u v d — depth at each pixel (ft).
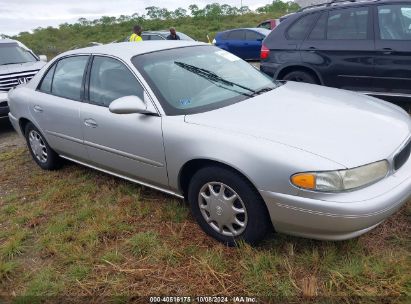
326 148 8.93
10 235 11.84
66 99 14.12
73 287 9.52
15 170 16.94
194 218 11.70
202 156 9.99
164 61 12.56
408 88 18.07
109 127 12.33
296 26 21.06
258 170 9.11
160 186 11.92
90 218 12.23
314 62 20.27
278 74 21.68
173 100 11.38
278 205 9.06
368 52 18.63
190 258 10.10
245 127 9.94
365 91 19.27
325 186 8.53
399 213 11.05
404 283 8.61
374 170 8.85
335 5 19.84
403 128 10.28
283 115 10.43
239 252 10.00
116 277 9.69
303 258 9.59
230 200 9.98
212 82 12.30
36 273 10.14
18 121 16.70
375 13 18.63
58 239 11.30
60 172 16.14
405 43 17.75
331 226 8.64
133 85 12.01
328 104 11.16
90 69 13.48
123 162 12.48
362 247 9.82
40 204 13.51
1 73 23.95
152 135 11.14
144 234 11.11
